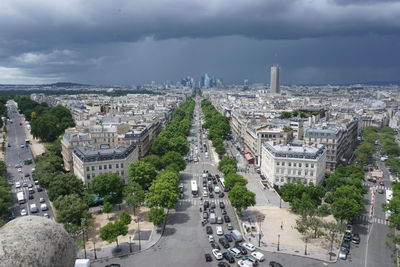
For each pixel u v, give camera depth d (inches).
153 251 6609.3
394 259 6063.0
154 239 7091.5
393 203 7450.8
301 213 7450.8
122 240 7071.9
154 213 7298.2
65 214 6988.2
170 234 7352.4
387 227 7736.2
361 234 7362.2
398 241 6087.6
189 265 6097.4
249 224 7829.7
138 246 6786.4
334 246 6752.0
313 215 7780.5
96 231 7480.3
